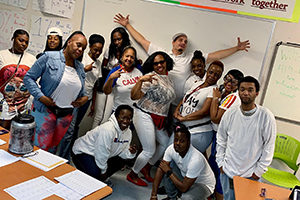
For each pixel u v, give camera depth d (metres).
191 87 2.68
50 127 2.02
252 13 2.73
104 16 2.96
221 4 2.77
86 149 2.24
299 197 1.35
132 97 2.45
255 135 1.71
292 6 2.65
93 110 2.96
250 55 2.79
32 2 3.05
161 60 2.51
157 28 2.89
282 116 2.79
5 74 2.34
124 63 2.52
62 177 1.27
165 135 2.74
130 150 2.38
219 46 2.82
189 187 2.04
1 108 2.33
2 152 1.39
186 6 2.81
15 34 2.35
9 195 1.05
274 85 2.78
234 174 1.79
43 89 1.97
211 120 2.39
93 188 1.23
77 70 2.05
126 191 2.46
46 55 1.90
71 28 3.04
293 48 2.69
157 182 2.17
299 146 2.54
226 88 2.55
